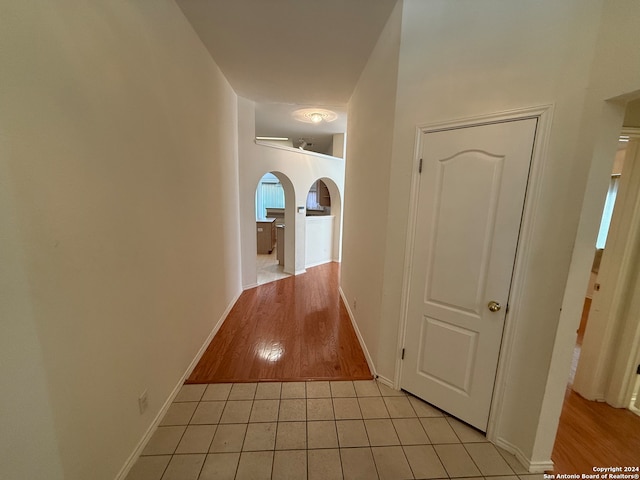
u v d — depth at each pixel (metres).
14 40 0.77
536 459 1.42
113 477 1.25
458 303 1.65
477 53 1.44
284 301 3.73
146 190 1.46
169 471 1.39
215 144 2.64
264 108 4.07
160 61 1.58
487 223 1.49
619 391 1.85
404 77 1.72
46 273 0.89
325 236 5.94
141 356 1.46
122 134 1.25
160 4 1.57
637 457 1.52
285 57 2.46
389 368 2.04
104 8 1.12
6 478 0.81
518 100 1.35
